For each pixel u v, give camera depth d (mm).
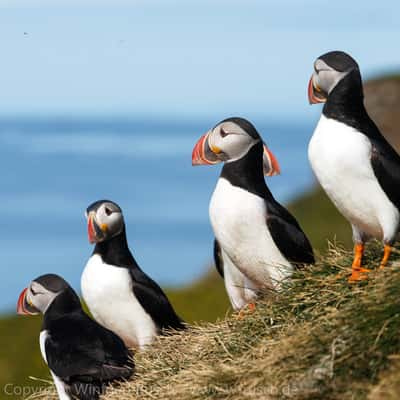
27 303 13828
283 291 12875
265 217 13766
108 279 14883
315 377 10320
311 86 13266
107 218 14930
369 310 10648
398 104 48188
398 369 9805
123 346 12969
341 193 12586
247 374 10945
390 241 12555
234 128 13922
